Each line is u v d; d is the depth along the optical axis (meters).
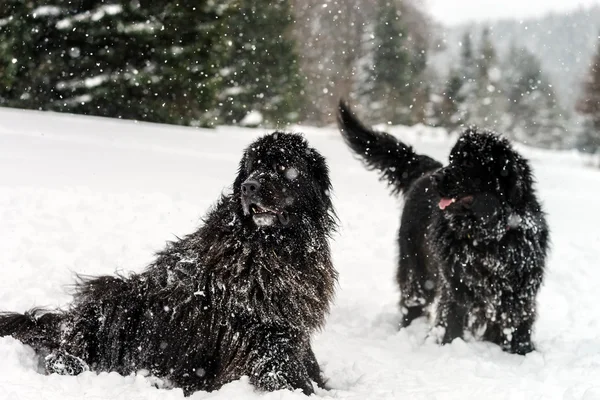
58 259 3.43
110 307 2.49
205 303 2.36
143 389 2.21
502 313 2.98
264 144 2.41
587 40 29.47
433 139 18.22
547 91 29.08
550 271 3.96
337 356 2.79
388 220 5.15
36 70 9.02
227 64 13.73
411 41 23.45
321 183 2.49
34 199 4.25
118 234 3.91
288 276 2.34
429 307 3.34
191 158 6.84
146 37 9.13
